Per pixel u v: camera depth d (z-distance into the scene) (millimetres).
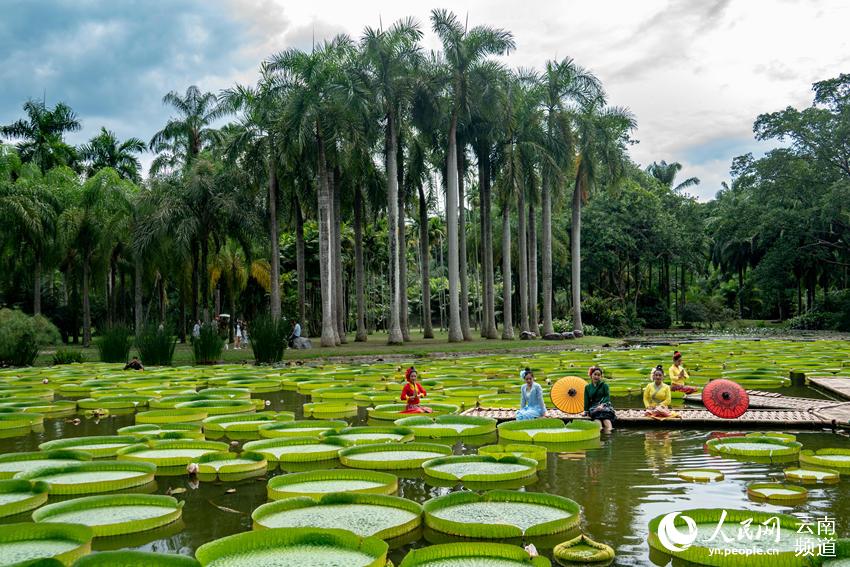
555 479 7027
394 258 29594
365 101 27484
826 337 39000
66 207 33344
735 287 67438
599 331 45031
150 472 7211
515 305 55031
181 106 37062
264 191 33312
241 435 10086
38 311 31578
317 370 19359
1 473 7105
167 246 31266
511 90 31016
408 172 33438
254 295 50969
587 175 35469
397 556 4898
